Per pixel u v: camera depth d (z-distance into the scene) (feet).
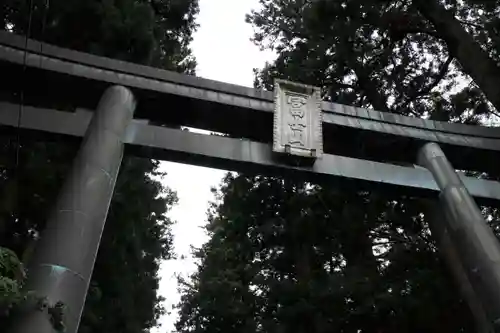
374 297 30.83
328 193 37.93
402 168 29.43
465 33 39.86
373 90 44.80
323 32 44.45
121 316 34.71
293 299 33.04
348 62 44.14
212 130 30.37
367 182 28.25
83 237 19.26
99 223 20.31
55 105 29.68
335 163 28.27
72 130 25.55
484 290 23.65
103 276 33.55
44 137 25.39
